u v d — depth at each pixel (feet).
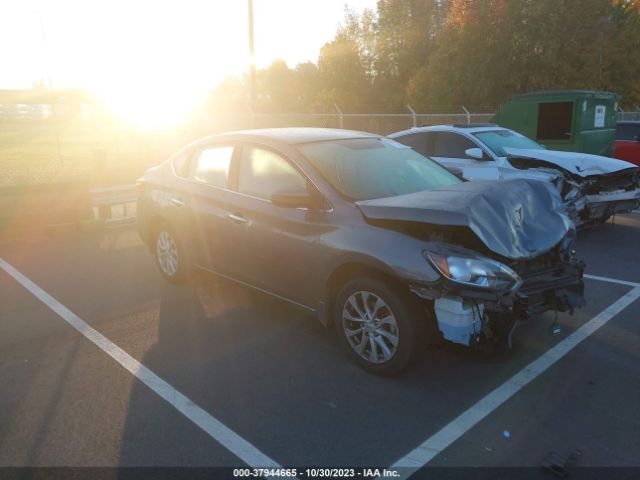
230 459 10.33
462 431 11.08
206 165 18.06
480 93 97.35
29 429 11.31
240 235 16.07
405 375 13.29
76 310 17.83
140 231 20.99
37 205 27.99
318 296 14.23
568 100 39.09
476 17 95.96
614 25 100.37
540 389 12.62
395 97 140.36
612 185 28.14
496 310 11.73
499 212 12.65
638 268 22.13
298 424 11.40
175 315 17.30
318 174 14.46
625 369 13.51
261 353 14.61
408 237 12.42
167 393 12.66
